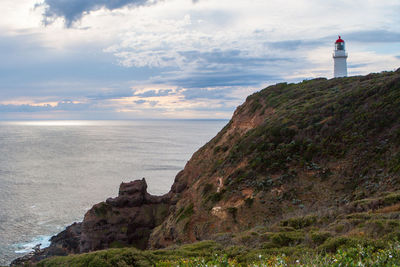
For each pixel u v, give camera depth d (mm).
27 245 47719
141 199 47188
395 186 20391
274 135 32938
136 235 44875
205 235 26484
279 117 36562
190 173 49281
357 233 13070
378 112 27938
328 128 29812
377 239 11742
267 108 45375
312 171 26953
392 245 10094
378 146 25125
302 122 32750
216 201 29328
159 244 31906
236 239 16641
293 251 13055
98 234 42656
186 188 47938
